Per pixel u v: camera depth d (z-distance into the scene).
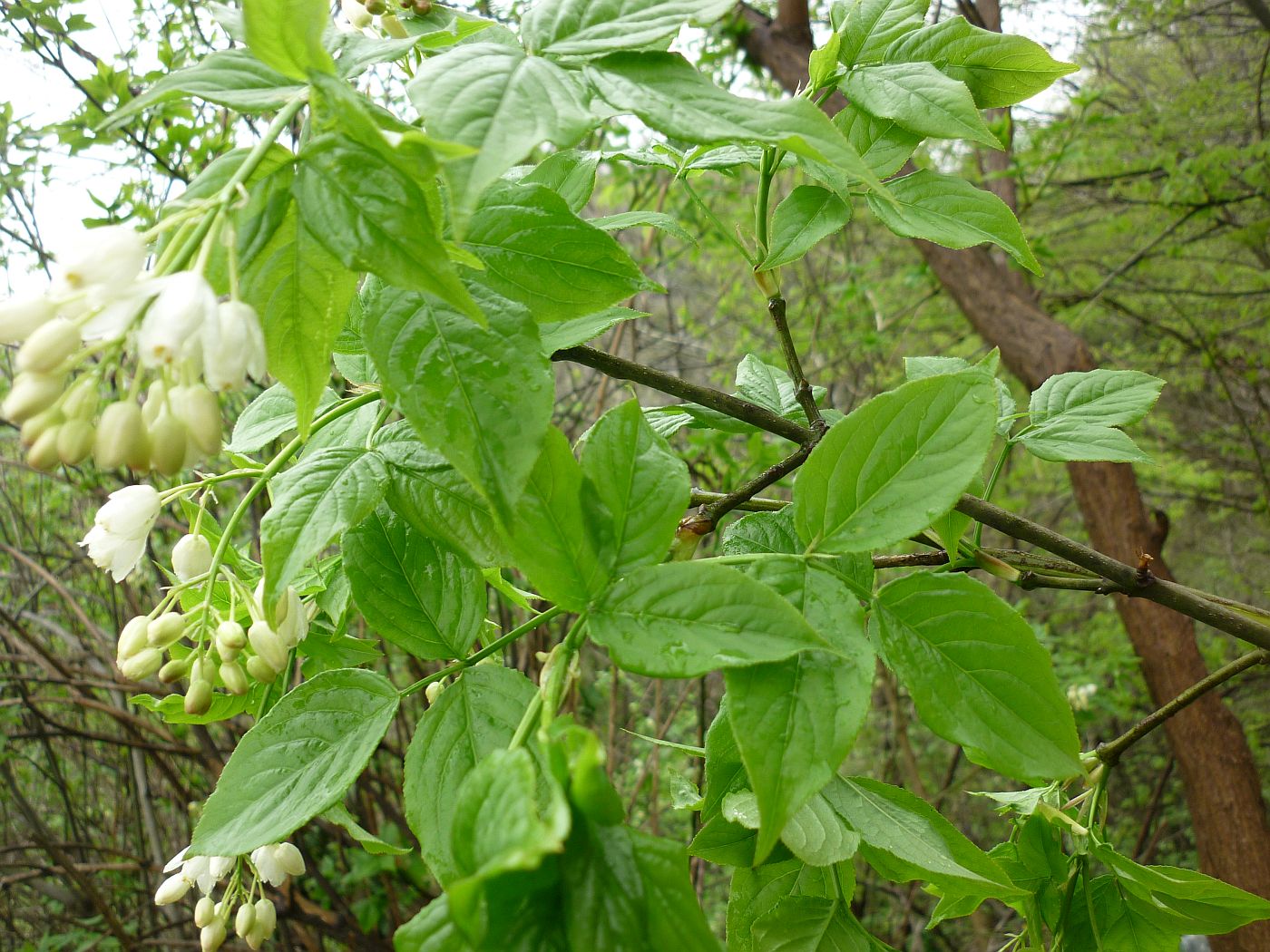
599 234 0.29
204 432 0.23
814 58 0.37
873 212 0.37
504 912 0.21
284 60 0.24
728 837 0.33
